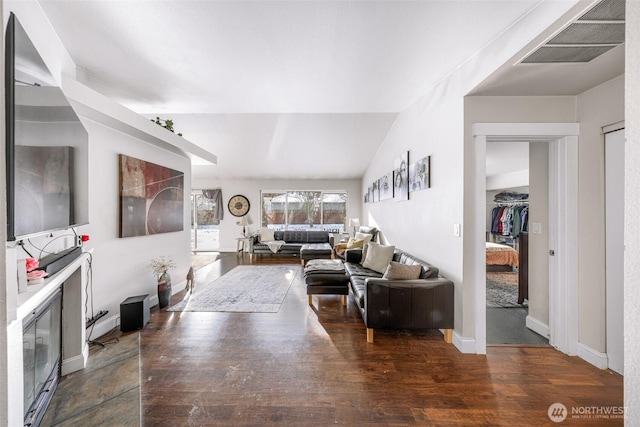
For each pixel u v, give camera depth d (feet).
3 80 1.87
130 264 10.04
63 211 5.22
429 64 7.82
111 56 7.54
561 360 7.27
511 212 18.34
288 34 6.54
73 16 5.94
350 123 16.06
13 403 3.84
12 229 3.56
